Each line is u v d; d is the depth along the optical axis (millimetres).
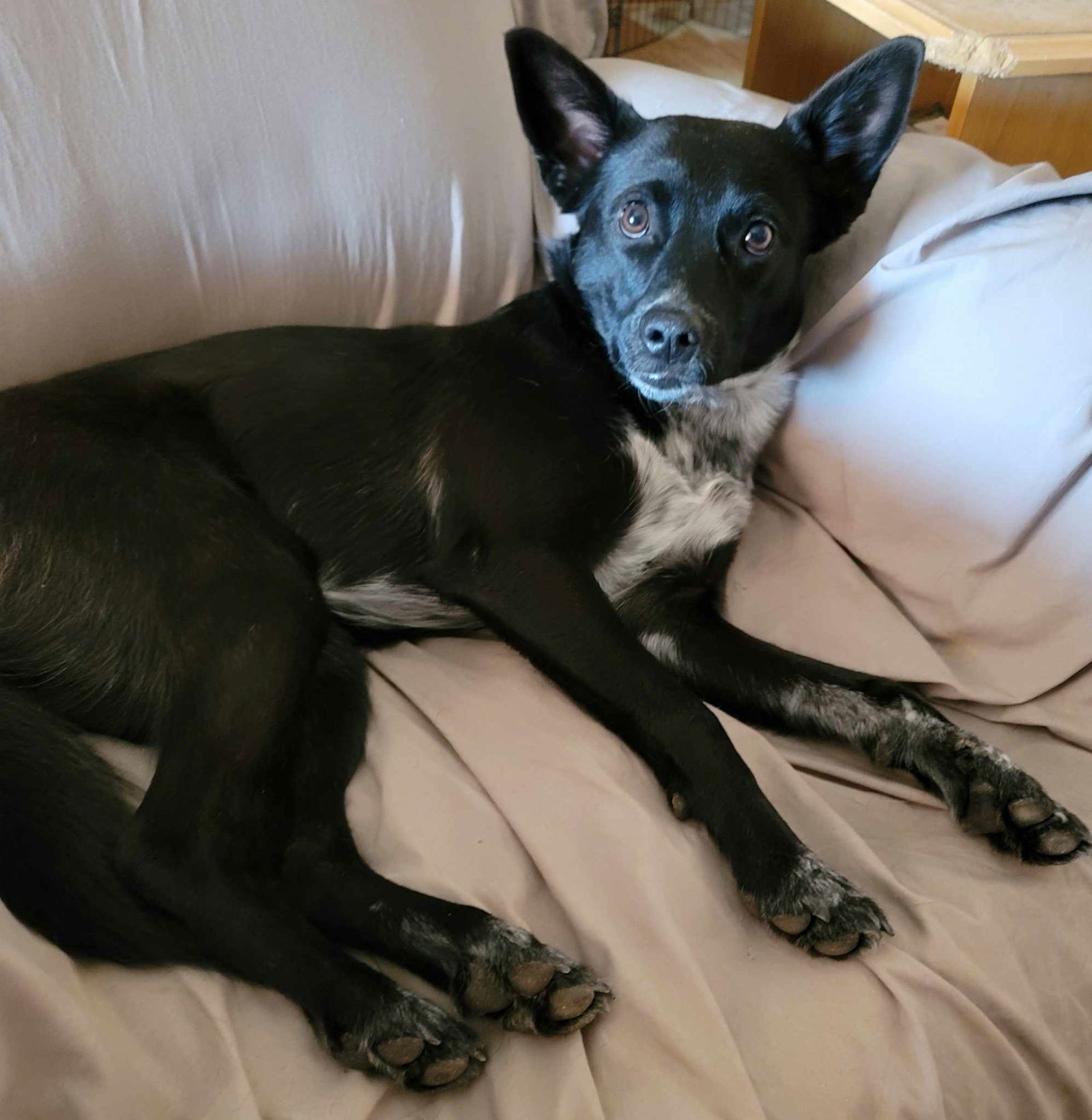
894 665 1385
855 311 1425
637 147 1431
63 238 1312
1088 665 1327
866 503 1471
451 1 1604
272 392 1400
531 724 1259
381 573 1407
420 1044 958
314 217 1509
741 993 1048
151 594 1183
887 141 1396
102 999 951
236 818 1087
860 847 1162
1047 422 1268
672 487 1463
